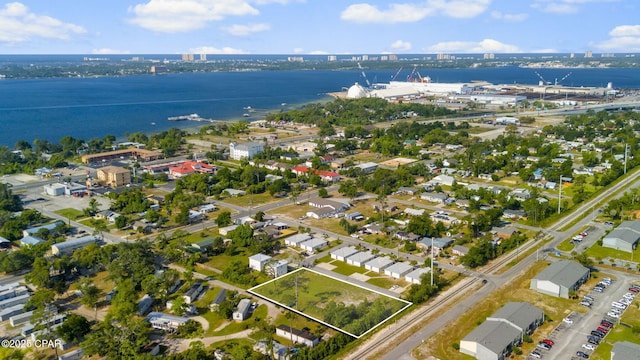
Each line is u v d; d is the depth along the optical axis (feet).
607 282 361.92
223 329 307.78
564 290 340.18
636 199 539.29
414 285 353.92
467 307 329.72
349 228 472.85
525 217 510.58
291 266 402.11
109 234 476.95
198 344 278.87
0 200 545.44
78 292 361.51
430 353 278.67
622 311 320.09
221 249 433.89
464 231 472.44
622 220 487.20
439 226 465.47
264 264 395.75
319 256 422.82
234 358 264.52
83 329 296.51
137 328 289.53
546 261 403.75
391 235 462.19
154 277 352.28
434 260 409.69
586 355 273.13
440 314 321.11
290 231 478.59
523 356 273.75
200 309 333.42
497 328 286.46
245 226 447.83
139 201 549.54
